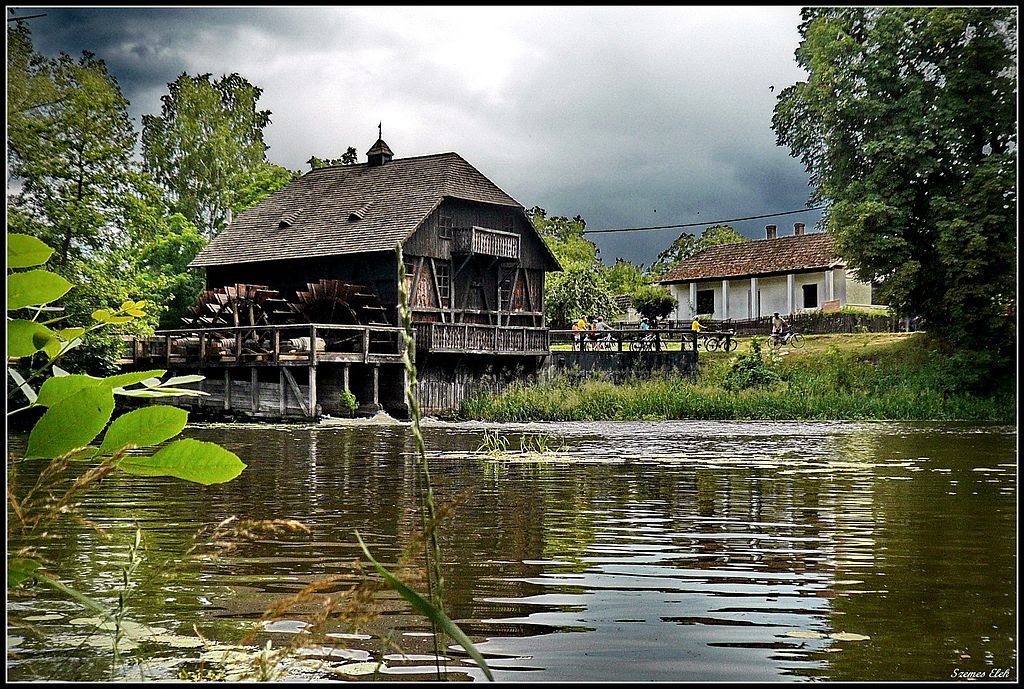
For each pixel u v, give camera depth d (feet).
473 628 15.47
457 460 49.26
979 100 115.65
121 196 108.58
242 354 101.55
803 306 174.81
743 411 102.06
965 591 18.35
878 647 14.39
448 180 125.18
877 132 120.57
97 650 13.53
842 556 22.15
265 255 125.39
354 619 7.12
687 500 32.63
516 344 120.57
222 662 12.94
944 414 102.73
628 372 119.34
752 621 16.01
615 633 15.17
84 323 92.27
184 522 27.09
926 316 122.11
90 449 6.15
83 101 107.45
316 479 39.63
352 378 110.22
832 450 55.98
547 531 25.94
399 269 5.82
